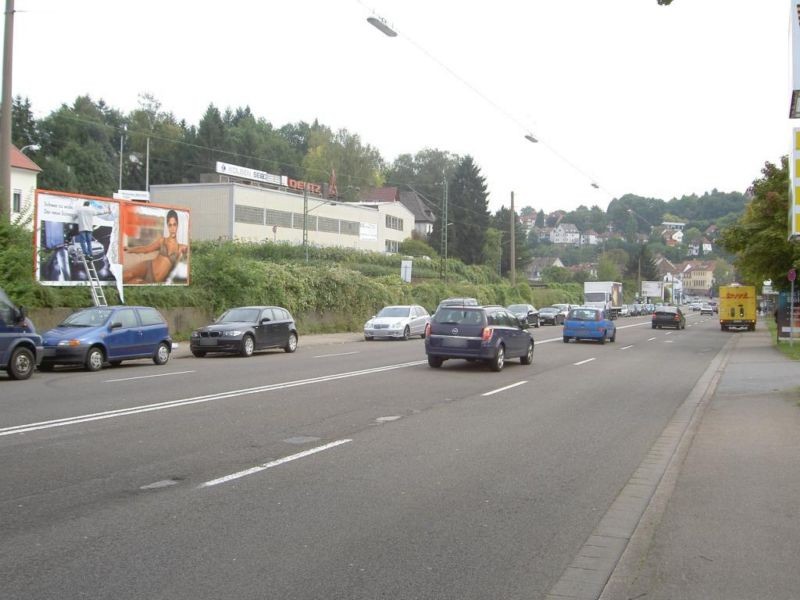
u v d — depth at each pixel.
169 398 13.05
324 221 80.50
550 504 6.97
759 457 8.93
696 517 6.43
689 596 4.73
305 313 35.69
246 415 11.35
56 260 24.41
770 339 37.31
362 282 40.50
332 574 5.08
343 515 6.43
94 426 10.23
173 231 28.89
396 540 5.81
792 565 5.25
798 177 13.80
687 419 12.19
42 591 4.69
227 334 22.84
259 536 5.83
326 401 13.05
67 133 88.00
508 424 11.27
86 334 18.11
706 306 98.94
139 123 100.88
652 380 18.08
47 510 6.40
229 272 30.38
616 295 71.31
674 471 8.24
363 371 18.44
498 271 97.81
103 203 26.08
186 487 7.22
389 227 94.19
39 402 12.41
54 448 8.80
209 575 5.00
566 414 12.42
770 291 49.34
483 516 6.53
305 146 127.19
